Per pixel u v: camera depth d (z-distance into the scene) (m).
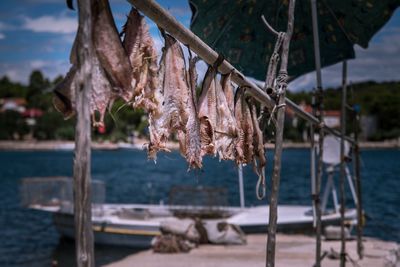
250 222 15.29
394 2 7.92
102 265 12.16
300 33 8.21
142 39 3.03
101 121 2.62
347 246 13.13
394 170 59.09
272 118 4.85
